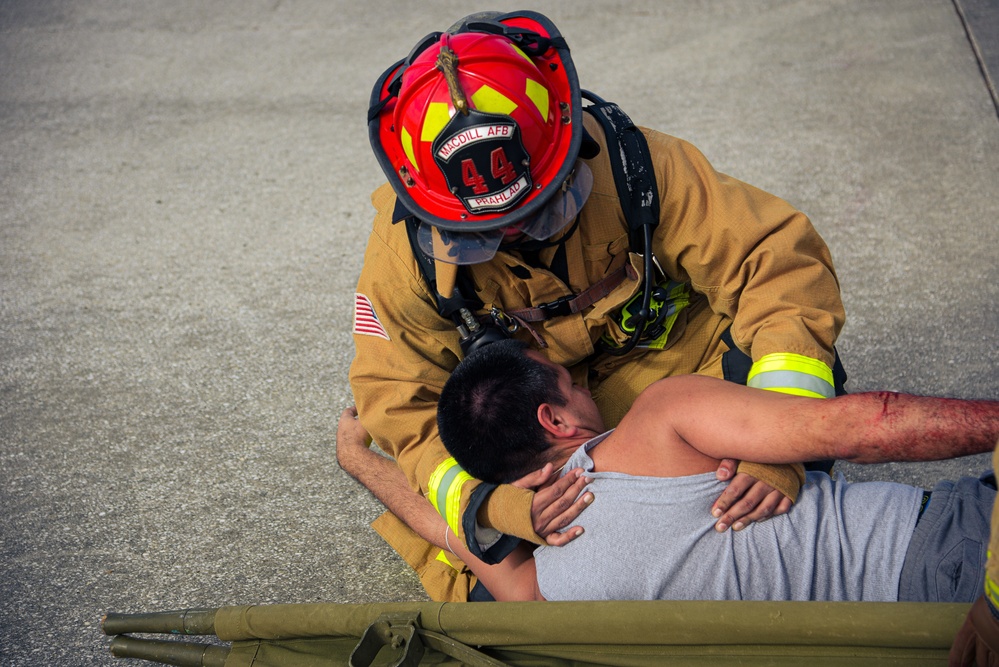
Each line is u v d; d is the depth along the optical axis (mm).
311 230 3811
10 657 2207
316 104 4820
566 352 1991
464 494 1818
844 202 3531
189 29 5863
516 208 1659
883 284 3088
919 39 4684
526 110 1608
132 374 3117
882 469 2432
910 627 1287
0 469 2779
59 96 5148
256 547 2451
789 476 1547
